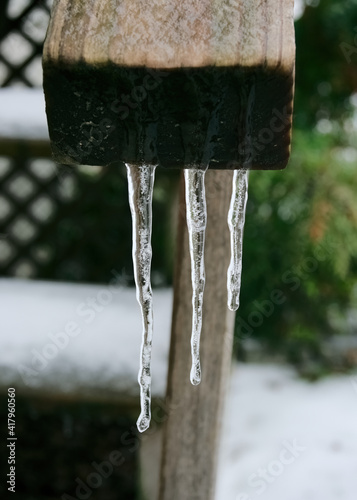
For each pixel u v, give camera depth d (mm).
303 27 2273
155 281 1614
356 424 2131
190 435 938
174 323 879
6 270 2016
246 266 2398
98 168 1930
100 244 1994
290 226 2318
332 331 2738
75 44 442
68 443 1550
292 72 436
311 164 2232
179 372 903
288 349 2633
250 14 448
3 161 1939
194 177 524
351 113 2400
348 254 2291
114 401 1018
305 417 2170
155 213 1621
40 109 1248
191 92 440
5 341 1170
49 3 1757
